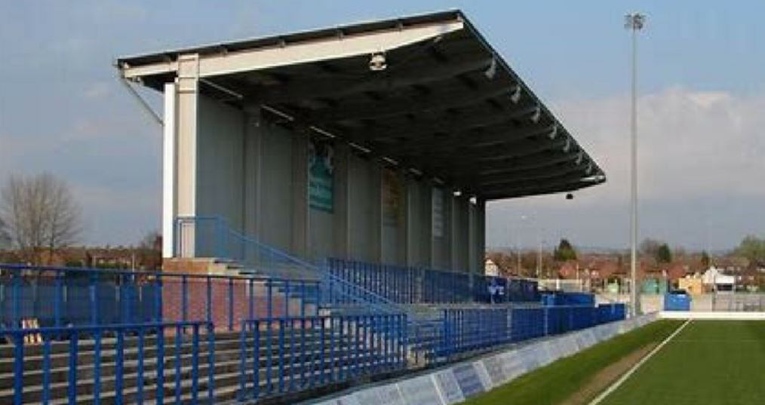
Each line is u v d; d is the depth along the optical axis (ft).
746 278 492.95
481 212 231.09
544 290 261.44
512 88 122.62
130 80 101.96
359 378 82.33
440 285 175.94
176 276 74.90
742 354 128.98
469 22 97.04
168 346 65.26
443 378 68.69
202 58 100.48
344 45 98.43
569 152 176.24
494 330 124.36
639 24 221.87
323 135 137.08
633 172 220.02
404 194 170.60
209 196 105.19
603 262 552.82
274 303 92.63
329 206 139.13
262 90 113.60
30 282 65.51
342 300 109.29
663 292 364.38
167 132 100.27
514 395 75.15
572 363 107.76
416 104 124.88
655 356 125.59
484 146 159.02
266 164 120.57
